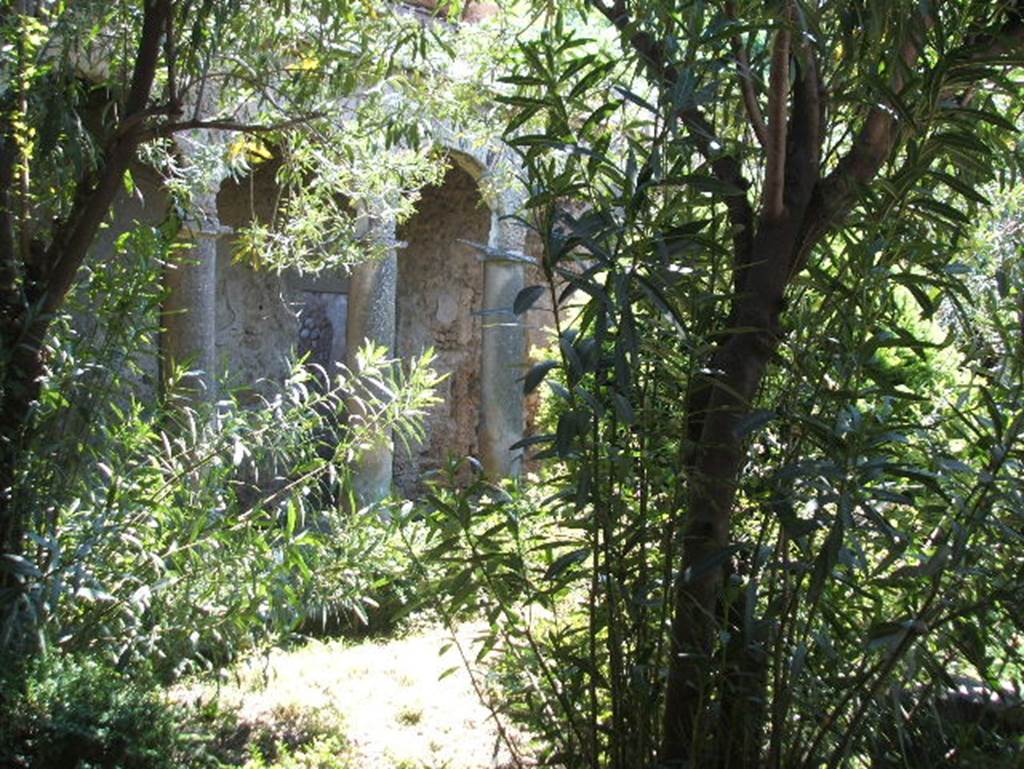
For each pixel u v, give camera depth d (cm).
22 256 444
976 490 280
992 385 303
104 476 468
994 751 304
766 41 312
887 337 273
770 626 286
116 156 441
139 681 442
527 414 1159
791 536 257
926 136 276
